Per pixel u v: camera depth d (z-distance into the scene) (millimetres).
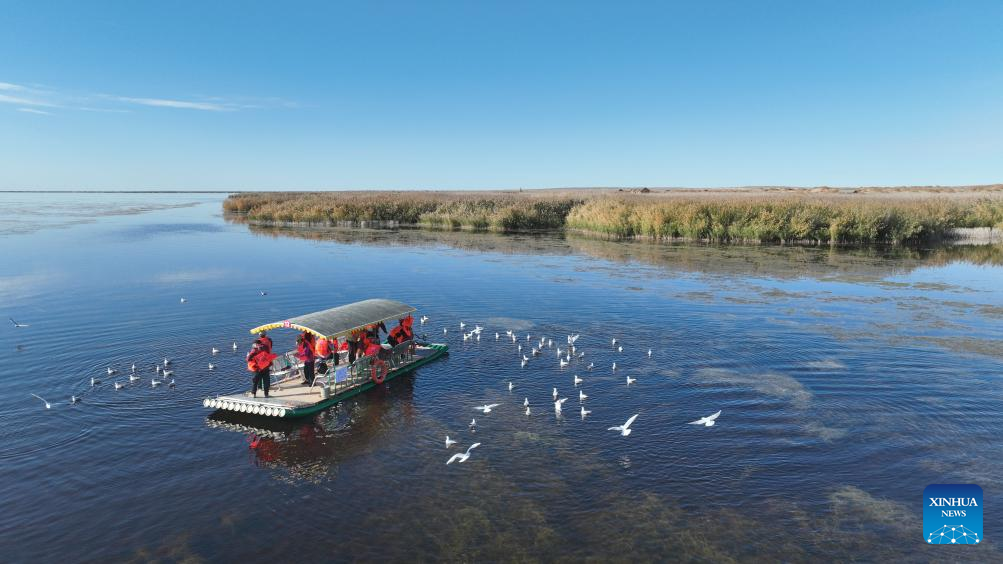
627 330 25281
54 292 32469
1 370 19469
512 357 21703
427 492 12180
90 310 28188
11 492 12055
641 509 11508
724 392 17859
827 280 37281
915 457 13641
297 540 10508
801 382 18688
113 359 20781
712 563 9867
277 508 11586
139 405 16844
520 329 25609
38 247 53531
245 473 13047
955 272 40250
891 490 12219
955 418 15797
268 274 39594
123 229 75500
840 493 12094
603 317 27641
